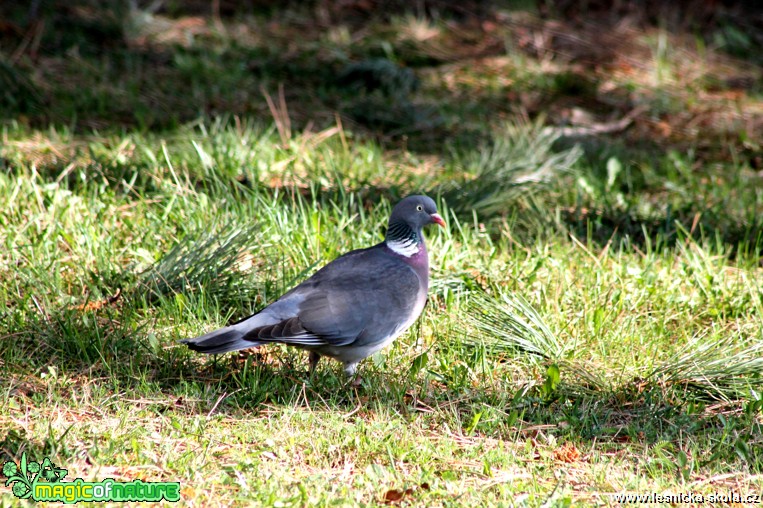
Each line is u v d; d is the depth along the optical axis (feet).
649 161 51.52
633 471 25.31
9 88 50.85
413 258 29.76
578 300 34.47
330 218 39.47
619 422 28.14
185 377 28.89
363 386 28.73
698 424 27.68
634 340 32.27
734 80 66.23
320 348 27.99
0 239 34.86
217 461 24.25
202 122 50.11
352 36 67.92
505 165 45.80
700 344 32.04
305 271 33.32
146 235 35.81
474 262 36.45
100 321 31.14
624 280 36.19
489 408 27.76
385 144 51.31
